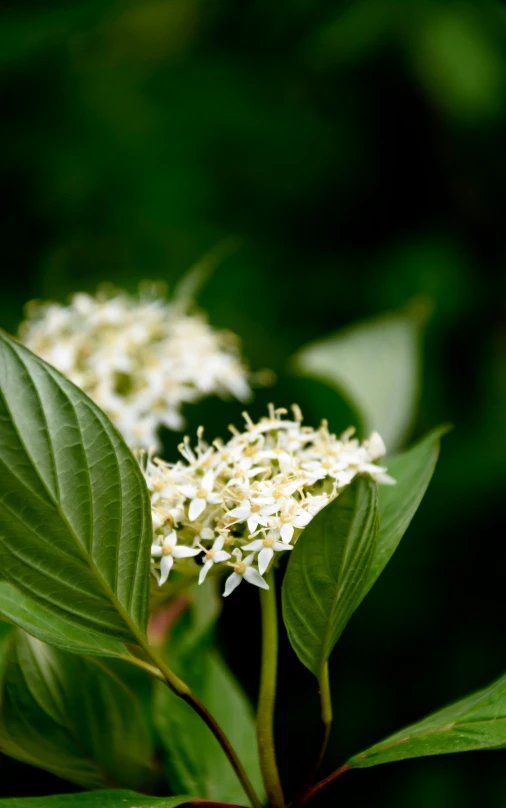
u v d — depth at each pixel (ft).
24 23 3.32
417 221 4.10
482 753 3.06
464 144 3.94
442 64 3.67
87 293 3.52
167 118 4.04
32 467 1.73
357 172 4.10
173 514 1.84
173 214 3.94
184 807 1.80
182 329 2.32
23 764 2.34
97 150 3.94
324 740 1.81
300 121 4.10
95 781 1.95
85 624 1.80
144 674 2.21
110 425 1.73
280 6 3.99
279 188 4.07
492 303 3.91
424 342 3.72
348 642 3.28
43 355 2.30
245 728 2.04
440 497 3.54
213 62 4.15
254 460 1.86
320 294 3.92
